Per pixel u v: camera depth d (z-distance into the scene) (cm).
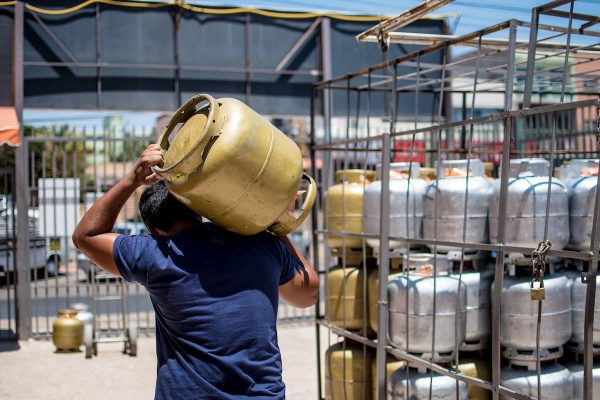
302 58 1080
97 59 1000
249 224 244
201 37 1043
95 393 652
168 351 242
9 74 955
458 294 364
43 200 900
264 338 241
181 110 250
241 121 235
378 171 464
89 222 247
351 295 470
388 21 427
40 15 979
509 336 342
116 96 1012
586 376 274
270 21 1067
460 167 416
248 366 236
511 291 340
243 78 1062
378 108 1095
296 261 275
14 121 867
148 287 242
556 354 346
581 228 338
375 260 486
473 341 388
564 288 340
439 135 383
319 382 521
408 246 395
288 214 263
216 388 233
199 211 240
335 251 511
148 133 1300
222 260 240
